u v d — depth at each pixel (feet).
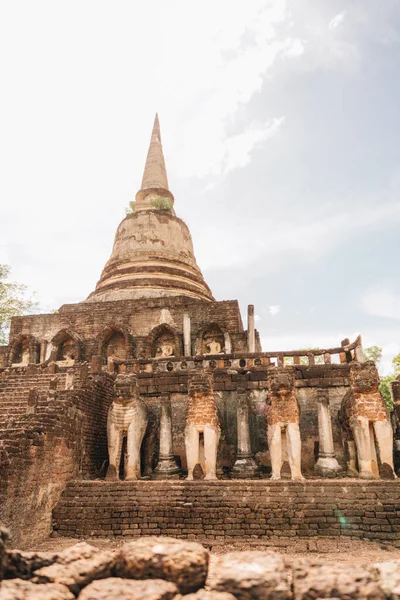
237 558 15.20
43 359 83.87
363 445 43.91
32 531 35.29
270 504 36.91
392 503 35.78
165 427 51.06
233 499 37.83
